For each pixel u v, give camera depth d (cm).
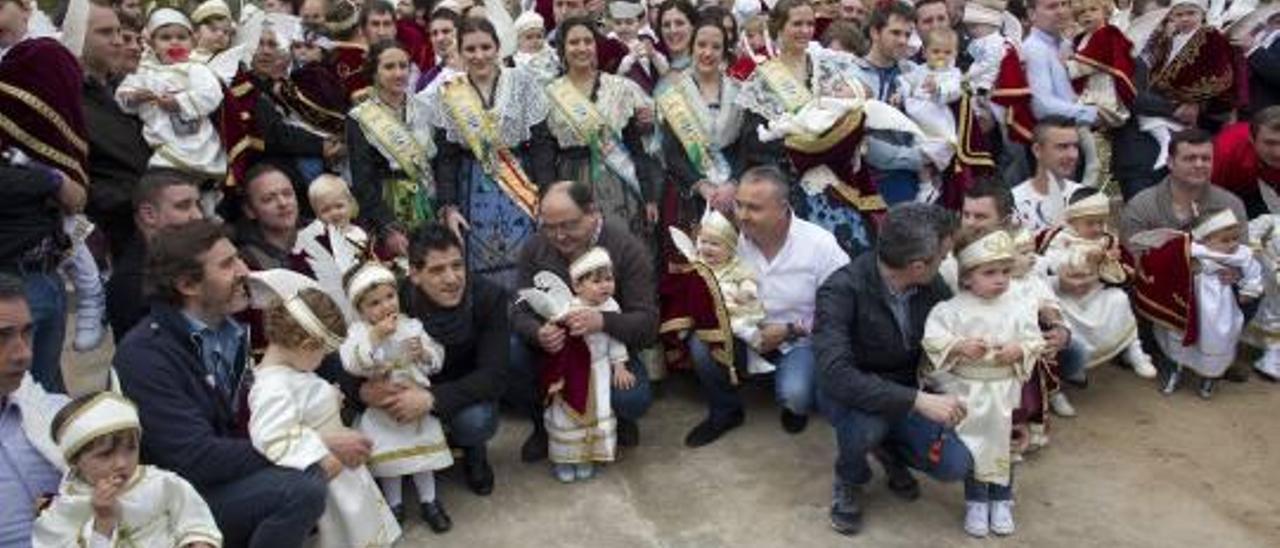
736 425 463
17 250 359
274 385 331
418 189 521
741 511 400
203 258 321
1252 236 507
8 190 350
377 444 375
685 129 537
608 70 634
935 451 373
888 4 552
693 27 589
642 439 458
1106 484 413
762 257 451
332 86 579
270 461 324
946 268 397
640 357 459
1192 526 384
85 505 282
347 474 344
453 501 410
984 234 374
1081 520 389
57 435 281
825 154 491
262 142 525
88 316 427
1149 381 504
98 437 278
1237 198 510
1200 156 492
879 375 391
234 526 327
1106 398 486
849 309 379
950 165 534
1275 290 499
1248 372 511
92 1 446
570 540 384
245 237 427
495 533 389
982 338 370
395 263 427
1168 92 600
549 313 412
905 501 405
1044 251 479
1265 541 374
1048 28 602
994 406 369
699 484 420
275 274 340
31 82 362
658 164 556
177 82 473
